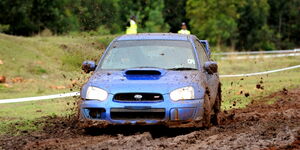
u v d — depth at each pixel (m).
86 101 20.81
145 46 23.67
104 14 119.06
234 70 74.88
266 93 40.22
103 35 100.19
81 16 112.75
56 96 33.44
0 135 22.05
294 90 40.62
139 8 158.38
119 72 22.00
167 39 24.03
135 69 21.62
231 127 21.84
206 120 21.16
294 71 71.56
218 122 23.31
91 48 77.69
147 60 22.92
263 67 78.94
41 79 57.75
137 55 23.20
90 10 114.62
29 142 19.94
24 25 120.44
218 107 25.19
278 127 20.81
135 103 20.09
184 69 22.58
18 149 18.44
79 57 68.62
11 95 42.78
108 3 120.62
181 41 23.97
